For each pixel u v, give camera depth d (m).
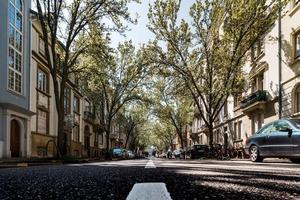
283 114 24.50
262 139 14.34
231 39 25.09
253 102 29.00
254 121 31.50
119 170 5.95
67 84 38.16
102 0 23.08
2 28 22.12
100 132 58.41
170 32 26.98
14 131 24.20
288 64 23.66
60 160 18.64
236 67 25.81
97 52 24.52
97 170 6.01
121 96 42.78
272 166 9.39
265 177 4.28
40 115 29.09
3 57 22.12
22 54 25.39
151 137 136.50
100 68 26.75
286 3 23.02
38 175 4.80
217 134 47.69
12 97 23.41
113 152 50.72
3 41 22.19
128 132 72.62
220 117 45.25
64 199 2.41
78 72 25.62
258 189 2.93
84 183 3.49
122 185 3.25
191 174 4.76
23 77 25.44
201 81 29.84
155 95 50.59
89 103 52.31
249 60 31.16
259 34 24.81
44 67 29.83
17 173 5.55
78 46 25.48
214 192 2.70
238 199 2.36
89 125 51.72
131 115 70.50
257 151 14.62
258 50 29.81
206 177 4.14
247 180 3.78
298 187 3.16
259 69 29.11
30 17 26.45
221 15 26.31
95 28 24.23
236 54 25.67
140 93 44.16
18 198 2.49
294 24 22.88
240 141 35.53
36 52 27.77
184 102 54.03
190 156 37.53
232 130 39.16
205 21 26.66
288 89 23.77
